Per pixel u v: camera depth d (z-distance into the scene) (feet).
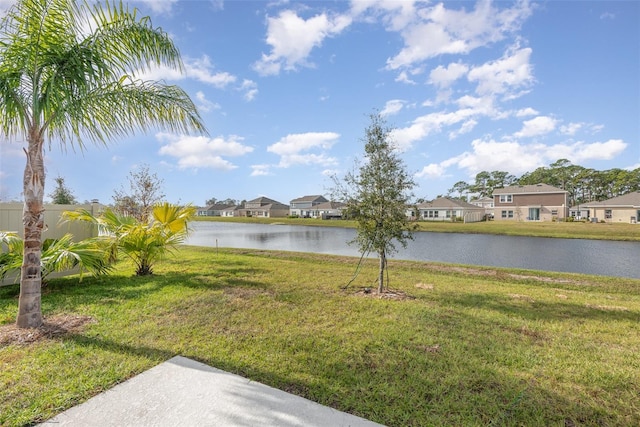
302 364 9.25
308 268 26.30
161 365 9.04
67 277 21.07
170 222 23.54
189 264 27.73
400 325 12.76
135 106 13.80
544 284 22.67
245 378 8.39
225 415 6.74
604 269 33.47
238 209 262.26
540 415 6.99
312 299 16.61
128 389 7.74
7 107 11.44
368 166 18.71
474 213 138.72
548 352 10.37
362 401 7.39
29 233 11.83
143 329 11.82
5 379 8.03
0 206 17.76
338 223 132.05
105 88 13.08
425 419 6.77
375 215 18.48
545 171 200.64
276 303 15.71
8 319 12.58
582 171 181.57
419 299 17.16
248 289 18.54
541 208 123.54
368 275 24.22
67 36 12.32
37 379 8.07
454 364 9.39
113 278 21.20
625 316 14.55
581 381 8.50
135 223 24.40
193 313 13.88
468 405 7.32
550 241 61.52
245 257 33.27
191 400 7.30
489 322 13.32
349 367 9.11
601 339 11.66
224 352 9.99
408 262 32.01
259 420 6.60
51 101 11.50
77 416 6.64
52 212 19.95
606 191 176.35
